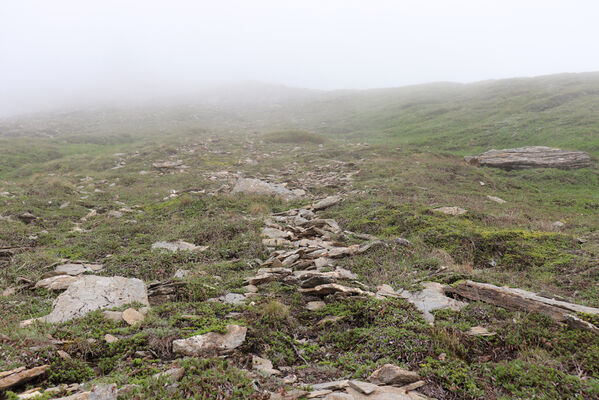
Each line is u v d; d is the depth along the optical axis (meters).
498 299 7.11
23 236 13.22
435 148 36.66
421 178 23.03
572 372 4.99
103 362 5.41
